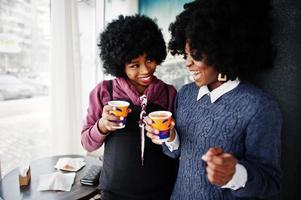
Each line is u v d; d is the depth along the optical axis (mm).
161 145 1112
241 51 804
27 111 2258
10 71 2066
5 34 1981
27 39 2148
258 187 736
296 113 949
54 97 2307
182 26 923
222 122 832
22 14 2082
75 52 2396
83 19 2762
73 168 1709
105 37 1217
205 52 807
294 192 1005
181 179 956
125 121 1048
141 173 1101
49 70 2309
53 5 2188
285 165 981
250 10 810
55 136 2363
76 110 2449
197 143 892
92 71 2949
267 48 840
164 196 1146
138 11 3027
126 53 1094
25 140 2287
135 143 1105
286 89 940
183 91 1056
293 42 906
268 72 949
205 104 900
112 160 1129
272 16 897
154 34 1167
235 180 705
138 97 1145
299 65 916
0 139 2096
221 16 791
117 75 1217
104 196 1167
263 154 765
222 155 665
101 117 1129
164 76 2920
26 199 1343
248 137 785
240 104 813
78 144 2523
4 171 2146
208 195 854
